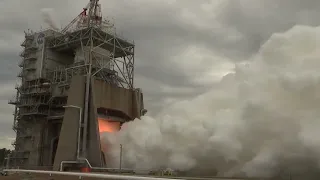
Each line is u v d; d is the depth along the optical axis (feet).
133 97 270.67
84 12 272.51
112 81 265.34
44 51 275.80
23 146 272.10
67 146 224.74
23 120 274.77
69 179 152.66
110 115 256.73
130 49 283.79
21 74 281.74
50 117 258.16
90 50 247.09
